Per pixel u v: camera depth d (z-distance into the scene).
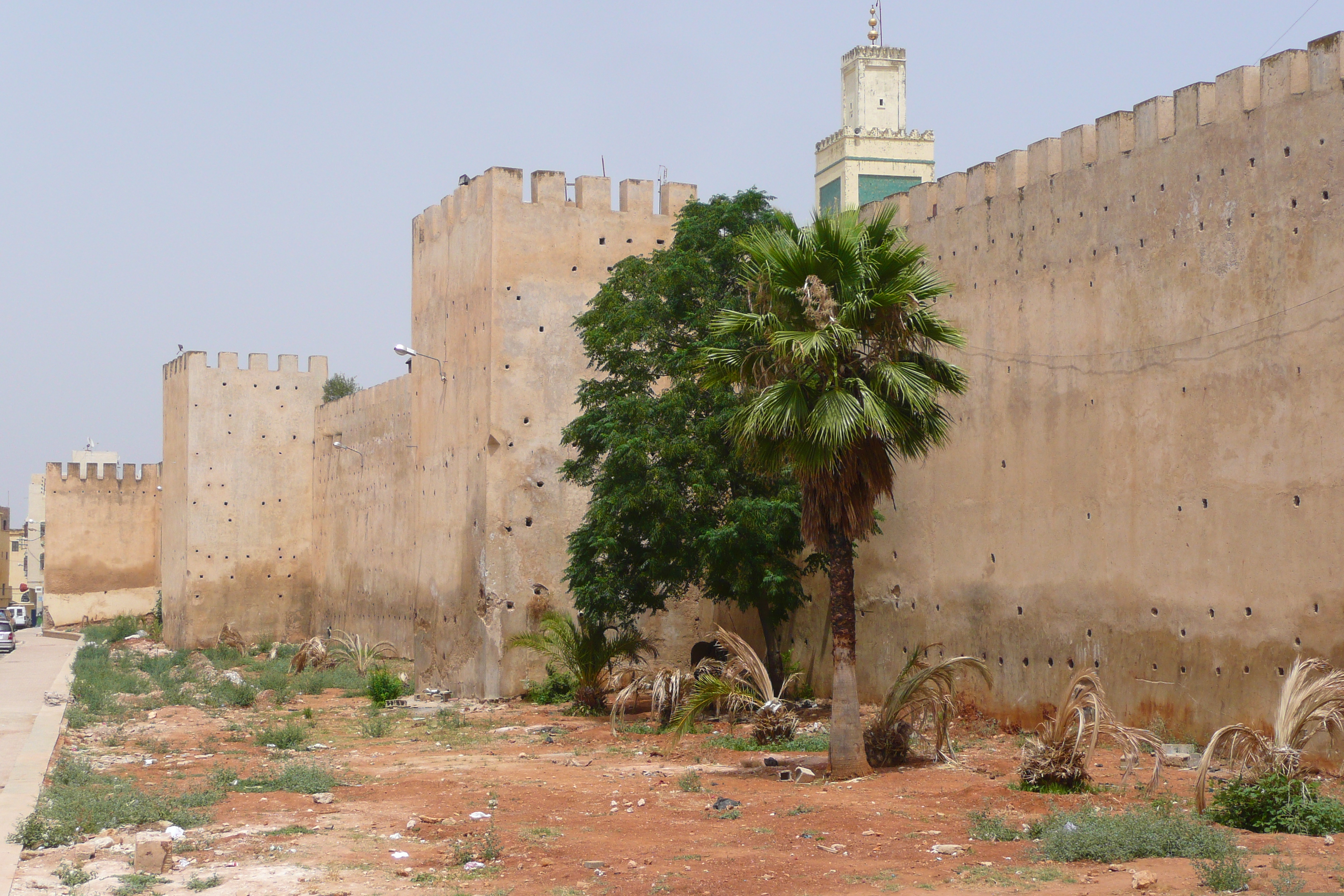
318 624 48.56
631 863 11.46
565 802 14.94
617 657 27.25
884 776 16.09
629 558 24.36
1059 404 20.08
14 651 50.81
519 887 10.69
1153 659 18.12
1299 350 16.17
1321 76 16.06
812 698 25.83
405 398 40.09
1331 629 15.55
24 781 15.76
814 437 15.62
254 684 32.91
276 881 10.98
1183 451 17.80
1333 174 15.84
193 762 18.92
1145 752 17.16
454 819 13.86
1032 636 20.42
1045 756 14.60
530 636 26.95
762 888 10.42
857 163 61.00
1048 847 11.37
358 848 12.41
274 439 49.41
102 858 11.97
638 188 30.50
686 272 23.61
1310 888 9.72
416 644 32.47
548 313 29.39
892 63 62.38
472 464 29.53
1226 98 17.39
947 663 17.08
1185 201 17.95
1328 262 15.86
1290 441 16.25
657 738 21.00
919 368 16.56
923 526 23.14
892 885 10.35
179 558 49.06
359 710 27.84
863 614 24.75
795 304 16.39
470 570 29.27
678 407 22.78
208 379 48.50
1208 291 17.52
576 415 29.38
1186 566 17.67
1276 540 16.36
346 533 45.69
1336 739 15.43
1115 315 19.06
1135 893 9.76
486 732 23.19
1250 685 16.61
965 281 22.30
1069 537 19.77
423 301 33.56
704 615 29.55
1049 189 20.47
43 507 89.44
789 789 15.38
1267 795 12.46
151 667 39.00
